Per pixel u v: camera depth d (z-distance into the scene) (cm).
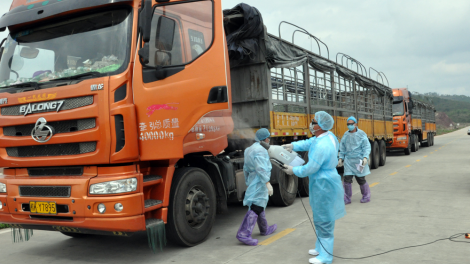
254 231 574
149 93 438
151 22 445
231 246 498
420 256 422
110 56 434
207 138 521
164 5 463
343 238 506
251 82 718
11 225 479
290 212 694
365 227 557
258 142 511
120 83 419
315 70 946
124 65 427
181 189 481
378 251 446
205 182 524
